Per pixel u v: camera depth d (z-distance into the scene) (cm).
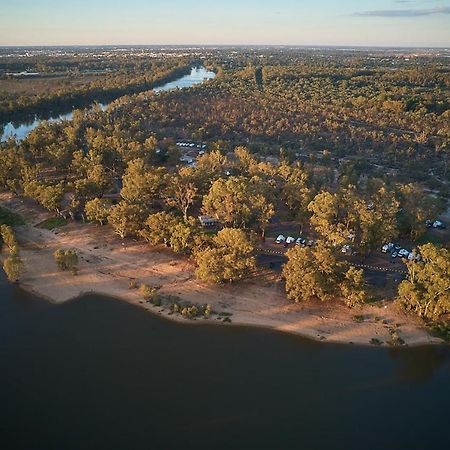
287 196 17388
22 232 16762
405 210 16300
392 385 10369
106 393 10056
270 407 9738
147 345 11519
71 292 13500
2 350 11281
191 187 17225
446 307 11469
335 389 10238
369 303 12725
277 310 12631
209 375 10562
